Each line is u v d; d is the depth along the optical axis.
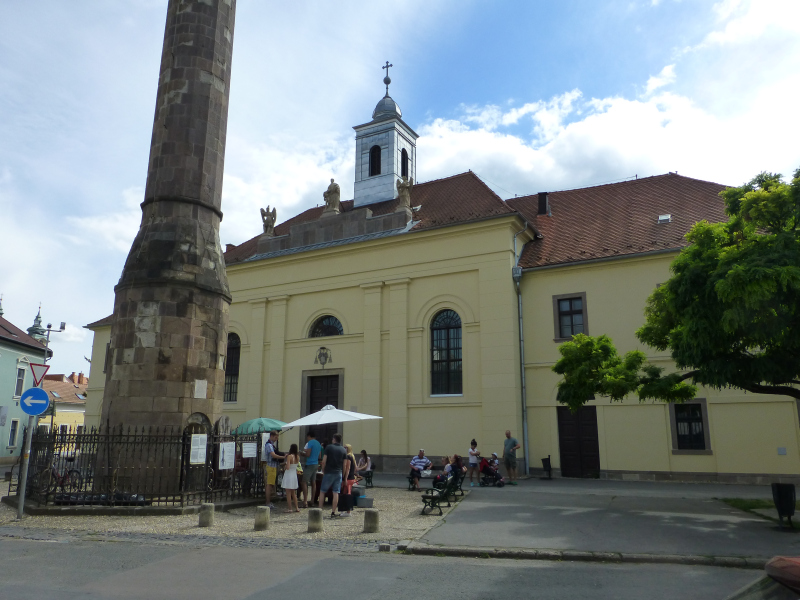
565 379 15.39
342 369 25.73
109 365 14.73
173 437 13.51
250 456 14.84
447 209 26.44
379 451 23.91
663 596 6.76
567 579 7.58
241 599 6.51
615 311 21.94
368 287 25.69
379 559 8.73
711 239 12.99
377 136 32.00
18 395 40.75
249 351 28.22
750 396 19.58
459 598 6.62
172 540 9.99
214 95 16.83
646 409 20.88
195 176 16.03
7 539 10.00
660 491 16.73
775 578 3.01
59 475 13.32
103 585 7.02
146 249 15.20
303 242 28.09
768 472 18.95
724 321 10.85
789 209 11.98
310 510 10.91
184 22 16.88
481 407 22.44
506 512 12.84
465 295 23.66
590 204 27.06
